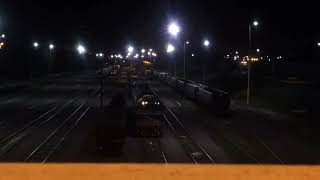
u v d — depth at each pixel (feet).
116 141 80.74
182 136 98.43
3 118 119.14
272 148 84.94
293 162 73.67
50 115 126.52
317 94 165.78
